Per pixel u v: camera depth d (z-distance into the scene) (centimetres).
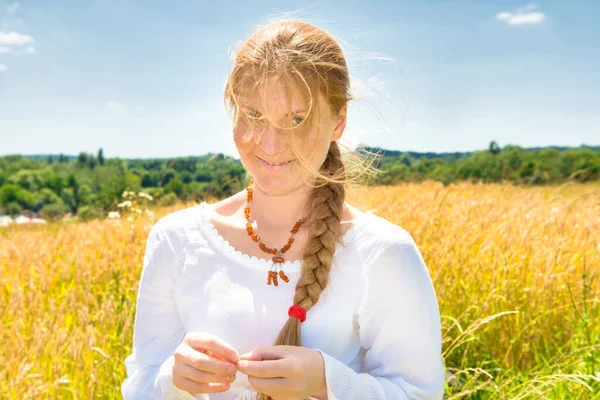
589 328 387
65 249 637
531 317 403
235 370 143
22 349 332
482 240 530
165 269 173
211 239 170
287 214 166
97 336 360
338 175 165
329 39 154
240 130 150
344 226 164
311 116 144
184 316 169
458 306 413
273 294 160
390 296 158
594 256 483
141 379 168
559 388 307
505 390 321
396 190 1097
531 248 476
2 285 511
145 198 748
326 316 158
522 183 1132
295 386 138
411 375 159
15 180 8431
